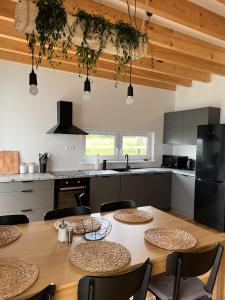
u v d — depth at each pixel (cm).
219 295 198
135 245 177
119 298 138
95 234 194
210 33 257
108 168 504
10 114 405
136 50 194
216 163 401
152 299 234
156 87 530
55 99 440
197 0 236
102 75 453
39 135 430
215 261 175
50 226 209
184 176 473
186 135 494
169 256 156
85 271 141
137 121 528
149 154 561
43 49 174
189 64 374
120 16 252
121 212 250
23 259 152
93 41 176
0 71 394
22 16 158
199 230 210
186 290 179
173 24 282
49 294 121
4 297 116
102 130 498
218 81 468
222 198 391
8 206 353
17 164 410
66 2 223
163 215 248
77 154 470
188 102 536
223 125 390
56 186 389
